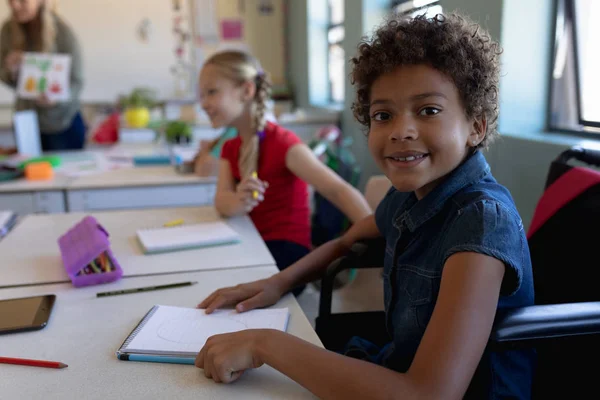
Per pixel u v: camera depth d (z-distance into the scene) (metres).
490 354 0.76
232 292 0.97
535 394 0.91
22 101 3.21
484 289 0.66
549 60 1.91
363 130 0.90
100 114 4.73
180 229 1.42
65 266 1.14
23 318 0.90
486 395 0.76
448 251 0.71
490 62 0.78
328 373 0.64
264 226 1.67
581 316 0.73
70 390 0.70
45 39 3.10
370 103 0.79
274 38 5.09
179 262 1.20
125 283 1.08
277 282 1.02
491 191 0.77
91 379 0.72
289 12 5.02
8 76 3.21
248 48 5.05
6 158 2.61
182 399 0.67
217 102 1.64
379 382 0.62
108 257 1.16
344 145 3.11
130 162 2.61
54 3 4.66
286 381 0.71
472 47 0.75
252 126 1.68
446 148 0.74
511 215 0.73
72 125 3.30
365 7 3.20
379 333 1.14
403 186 0.75
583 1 1.80
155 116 4.61
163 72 4.96
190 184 2.21
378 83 0.76
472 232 0.70
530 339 0.71
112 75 4.88
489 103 0.78
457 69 0.73
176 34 4.91
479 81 0.75
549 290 1.01
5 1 4.51
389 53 0.74
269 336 0.71
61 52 3.18
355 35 3.37
